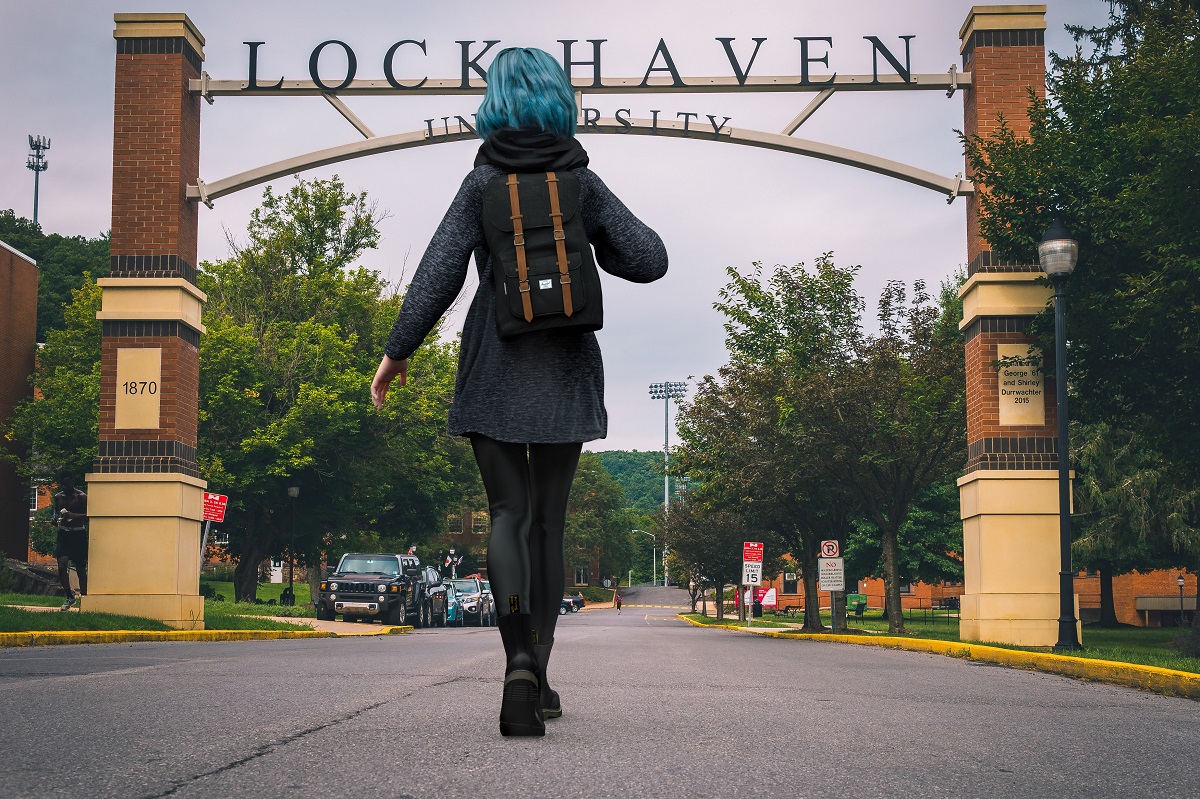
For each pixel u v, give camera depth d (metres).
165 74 17.69
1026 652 12.59
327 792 2.68
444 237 3.57
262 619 21.45
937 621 48.69
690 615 81.75
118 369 17.33
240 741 3.50
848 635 22.00
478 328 3.60
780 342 32.47
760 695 5.81
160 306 17.41
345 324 44.59
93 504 17.17
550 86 3.66
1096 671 9.87
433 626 36.12
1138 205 14.59
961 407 24.56
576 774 2.98
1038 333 16.72
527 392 3.51
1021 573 16.34
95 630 14.62
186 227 17.83
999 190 16.11
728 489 32.69
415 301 3.54
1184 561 41.19
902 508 25.94
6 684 5.65
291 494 38.06
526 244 3.50
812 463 26.34
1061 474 14.14
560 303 3.47
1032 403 16.64
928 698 6.34
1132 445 32.09
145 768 2.99
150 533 17.12
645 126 17.70
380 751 3.29
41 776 2.86
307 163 17.91
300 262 46.00
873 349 25.61
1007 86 17.34
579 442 3.55
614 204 3.71
